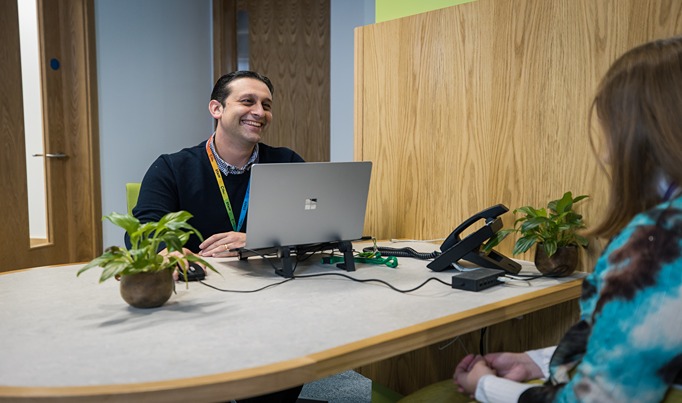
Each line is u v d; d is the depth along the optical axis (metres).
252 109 2.02
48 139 3.49
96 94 3.67
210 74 4.50
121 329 1.07
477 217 1.69
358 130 2.44
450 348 2.11
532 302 1.37
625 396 0.75
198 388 0.82
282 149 2.29
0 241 3.14
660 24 1.58
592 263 1.73
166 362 0.90
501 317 1.28
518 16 1.88
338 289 1.41
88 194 3.67
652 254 0.75
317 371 0.92
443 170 2.13
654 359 0.74
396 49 2.26
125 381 0.83
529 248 1.78
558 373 0.95
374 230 2.41
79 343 0.99
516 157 1.91
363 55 2.39
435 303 1.29
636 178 0.86
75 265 1.67
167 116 4.18
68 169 3.64
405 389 2.27
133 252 1.19
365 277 1.56
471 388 1.06
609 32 1.67
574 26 1.74
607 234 0.91
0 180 3.13
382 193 2.36
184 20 4.24
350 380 2.68
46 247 3.48
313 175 1.55
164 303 1.24
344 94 3.80
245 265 1.69
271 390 0.87
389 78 2.29
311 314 1.18
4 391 0.79
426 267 1.71
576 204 1.76
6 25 3.16
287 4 4.23
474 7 2.00
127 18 3.84
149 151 4.06
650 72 0.84
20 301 1.26
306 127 4.26
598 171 1.71
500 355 1.16
